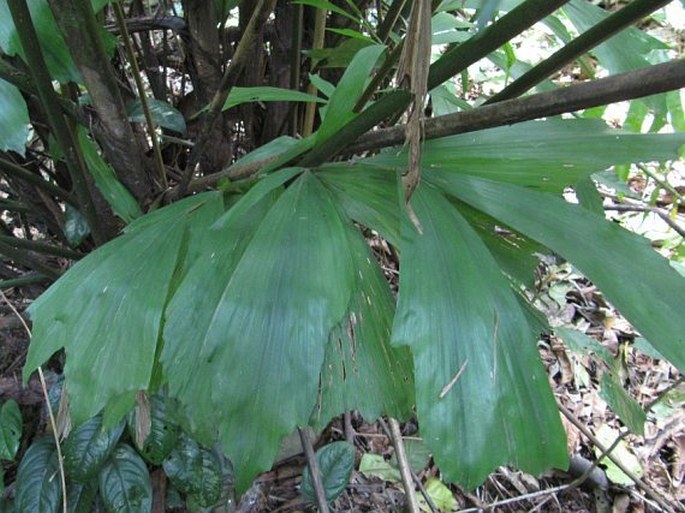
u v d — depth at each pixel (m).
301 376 0.48
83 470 0.89
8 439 0.93
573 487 1.19
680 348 0.45
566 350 1.45
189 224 0.62
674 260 1.54
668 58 0.99
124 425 0.92
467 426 0.44
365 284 0.56
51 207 0.99
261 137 1.12
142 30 0.86
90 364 0.54
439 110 0.98
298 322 0.49
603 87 0.46
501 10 0.83
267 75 1.09
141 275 0.57
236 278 0.51
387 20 0.87
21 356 1.12
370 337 0.55
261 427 0.47
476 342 0.46
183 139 1.04
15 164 0.84
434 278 0.48
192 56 0.92
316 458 1.03
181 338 0.52
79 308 0.56
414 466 1.21
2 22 0.63
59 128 0.63
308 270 0.51
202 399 0.50
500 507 1.21
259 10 0.51
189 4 0.80
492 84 1.90
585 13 0.77
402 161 0.63
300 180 0.61
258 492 1.14
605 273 0.50
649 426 1.35
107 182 0.74
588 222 0.54
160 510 1.04
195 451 0.96
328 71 1.07
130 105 0.88
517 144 0.63
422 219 0.53
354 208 0.59
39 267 0.92
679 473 1.28
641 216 1.70
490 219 0.66
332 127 0.57
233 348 0.48
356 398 0.54
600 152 0.60
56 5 0.54
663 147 0.60
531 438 0.45
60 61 0.66
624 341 1.52
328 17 1.01
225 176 0.72
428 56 0.43
